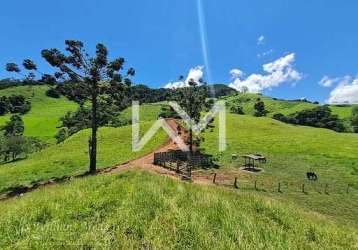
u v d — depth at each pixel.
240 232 10.34
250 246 9.45
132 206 12.08
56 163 62.72
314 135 105.50
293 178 54.59
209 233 10.05
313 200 42.06
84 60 47.88
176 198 13.48
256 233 10.52
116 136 87.25
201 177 48.06
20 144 111.62
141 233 9.89
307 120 191.12
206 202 13.37
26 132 161.75
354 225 29.67
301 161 70.56
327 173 60.56
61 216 11.17
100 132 93.19
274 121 133.25
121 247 8.94
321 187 49.69
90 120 56.41
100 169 51.69
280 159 71.38
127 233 9.95
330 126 181.38
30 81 46.34
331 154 76.75
